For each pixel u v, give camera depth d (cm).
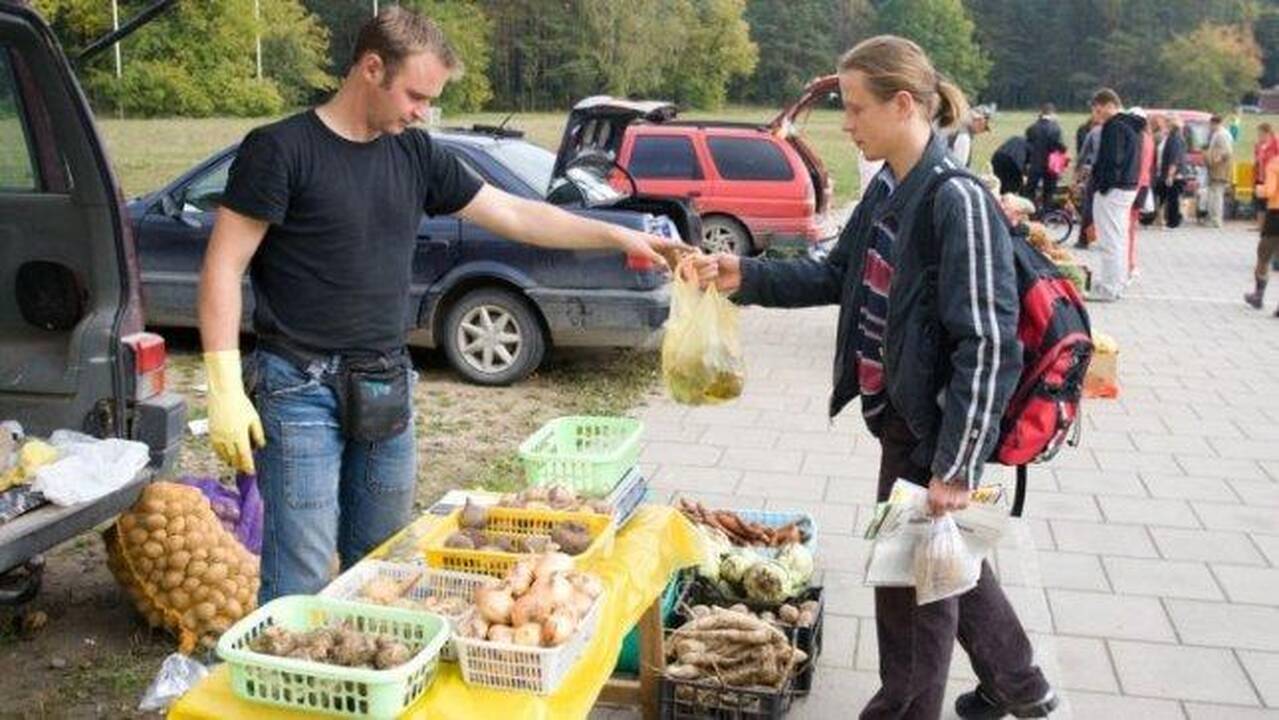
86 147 425
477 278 820
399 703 239
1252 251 1759
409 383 337
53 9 3344
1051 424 309
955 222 293
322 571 325
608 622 292
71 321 446
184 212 845
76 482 383
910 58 305
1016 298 294
